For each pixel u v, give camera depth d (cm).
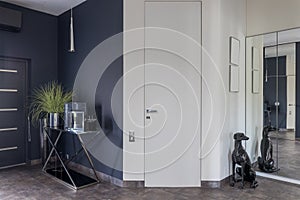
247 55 431
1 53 443
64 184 369
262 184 371
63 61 497
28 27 474
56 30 514
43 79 497
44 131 440
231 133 389
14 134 469
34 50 483
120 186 364
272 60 413
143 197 323
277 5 397
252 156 425
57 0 432
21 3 447
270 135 418
